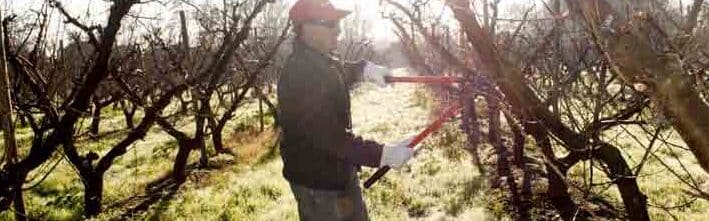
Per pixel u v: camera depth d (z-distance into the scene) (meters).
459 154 13.15
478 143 14.41
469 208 9.30
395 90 35.12
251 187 11.24
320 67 2.80
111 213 10.02
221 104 15.68
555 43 5.07
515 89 4.37
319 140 2.80
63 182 12.05
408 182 10.89
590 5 1.65
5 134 4.47
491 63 4.33
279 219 8.78
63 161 14.01
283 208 9.38
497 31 8.55
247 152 16.08
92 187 9.81
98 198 9.94
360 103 28.17
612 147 5.20
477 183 10.65
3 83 4.24
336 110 2.83
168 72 12.13
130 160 15.63
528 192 9.85
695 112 1.49
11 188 5.75
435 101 23.42
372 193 10.04
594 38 1.68
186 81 8.45
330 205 2.99
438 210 9.33
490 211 9.19
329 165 2.95
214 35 12.68
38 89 6.09
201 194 11.14
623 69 1.59
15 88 6.05
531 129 4.96
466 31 4.35
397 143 3.01
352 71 3.37
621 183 5.27
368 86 38.06
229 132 20.58
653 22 1.66
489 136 14.27
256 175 12.52
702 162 1.54
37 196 11.09
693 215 8.36
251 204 9.92
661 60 1.56
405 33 7.49
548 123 4.55
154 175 13.57
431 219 8.88
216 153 16.08
